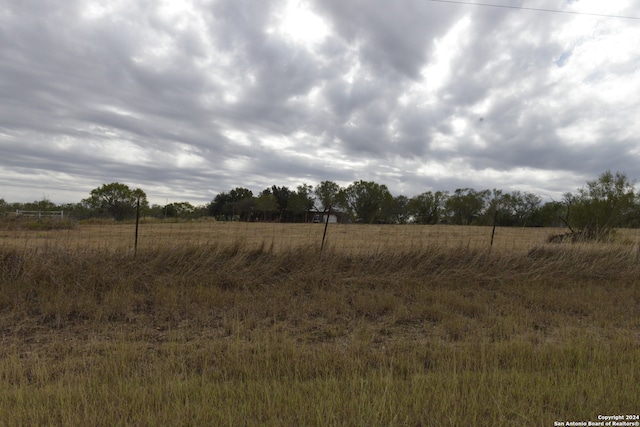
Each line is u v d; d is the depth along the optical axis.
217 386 3.70
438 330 5.93
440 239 11.26
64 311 6.16
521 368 4.28
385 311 6.92
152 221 21.31
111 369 4.15
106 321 6.04
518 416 3.27
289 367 4.24
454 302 7.31
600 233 14.20
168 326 5.89
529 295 8.05
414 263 9.42
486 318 6.39
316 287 8.09
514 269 9.72
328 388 3.68
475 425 3.12
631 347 5.05
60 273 7.36
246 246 9.12
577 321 6.56
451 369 4.32
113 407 3.30
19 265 7.48
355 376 3.90
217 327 5.89
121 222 21.98
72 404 3.38
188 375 4.14
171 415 3.18
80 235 13.48
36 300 6.70
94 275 7.41
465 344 5.09
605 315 6.81
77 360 4.49
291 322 6.21
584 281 9.64
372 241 11.39
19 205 22.05
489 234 15.98
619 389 3.77
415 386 3.73
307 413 3.26
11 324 5.84
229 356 4.47
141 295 7.05
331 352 4.74
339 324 6.15
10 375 4.07
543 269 9.76
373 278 8.71
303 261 8.88
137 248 8.38
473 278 9.17
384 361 4.48
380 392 3.63
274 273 8.52
